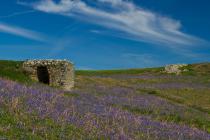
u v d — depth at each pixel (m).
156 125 22.00
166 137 19.41
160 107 36.59
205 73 100.00
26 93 21.59
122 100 37.75
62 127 15.58
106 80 73.00
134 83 73.50
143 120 22.53
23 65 45.16
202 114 37.72
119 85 64.75
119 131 17.44
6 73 37.91
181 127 23.78
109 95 41.66
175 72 102.25
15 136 13.01
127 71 112.44
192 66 107.75
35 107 17.77
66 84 45.09
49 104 19.42
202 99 56.09
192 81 81.56
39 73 45.38
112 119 20.39
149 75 98.00
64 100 23.23
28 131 14.12
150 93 56.50
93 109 22.25
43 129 14.73
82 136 15.21
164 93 56.56
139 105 35.69
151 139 17.95
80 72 104.19
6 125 13.83
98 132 16.23
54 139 14.08
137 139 17.00
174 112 34.97
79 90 42.50
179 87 68.69
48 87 37.12
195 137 21.45
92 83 60.56
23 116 15.75
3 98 17.94
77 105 22.55
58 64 44.84
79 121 17.42
